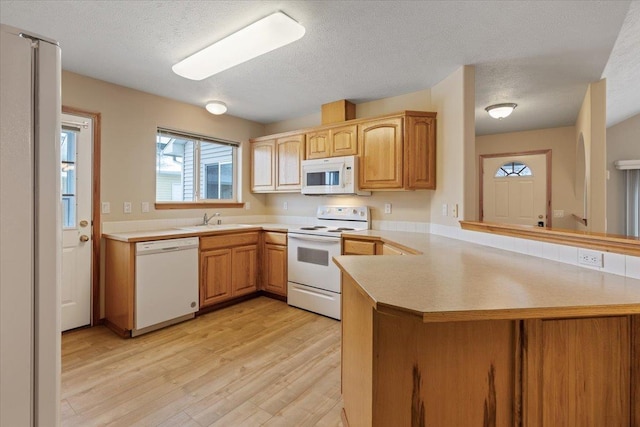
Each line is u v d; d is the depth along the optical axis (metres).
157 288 2.82
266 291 3.85
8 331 0.72
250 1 1.78
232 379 2.09
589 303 0.98
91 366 2.23
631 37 2.23
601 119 2.91
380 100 3.49
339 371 2.20
